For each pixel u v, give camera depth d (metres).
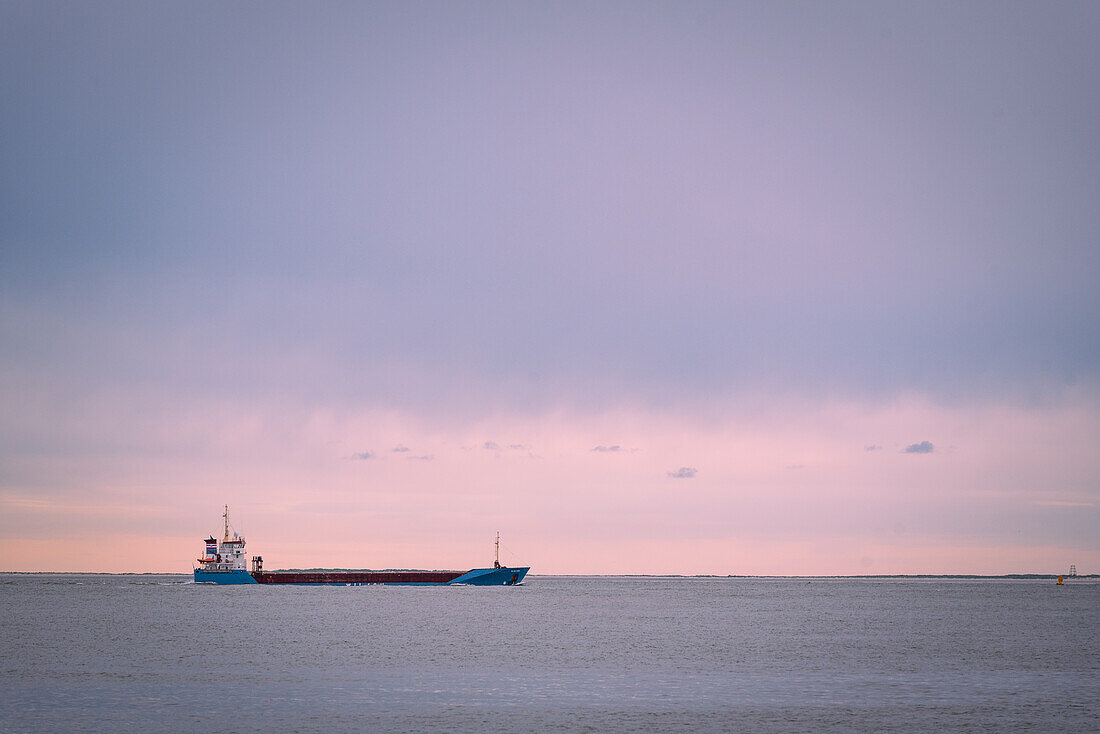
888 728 59.78
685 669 85.69
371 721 61.47
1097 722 61.62
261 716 62.91
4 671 82.75
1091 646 107.62
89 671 82.88
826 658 94.50
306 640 110.38
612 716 63.34
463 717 62.84
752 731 58.91
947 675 82.25
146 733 57.88
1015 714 64.12
